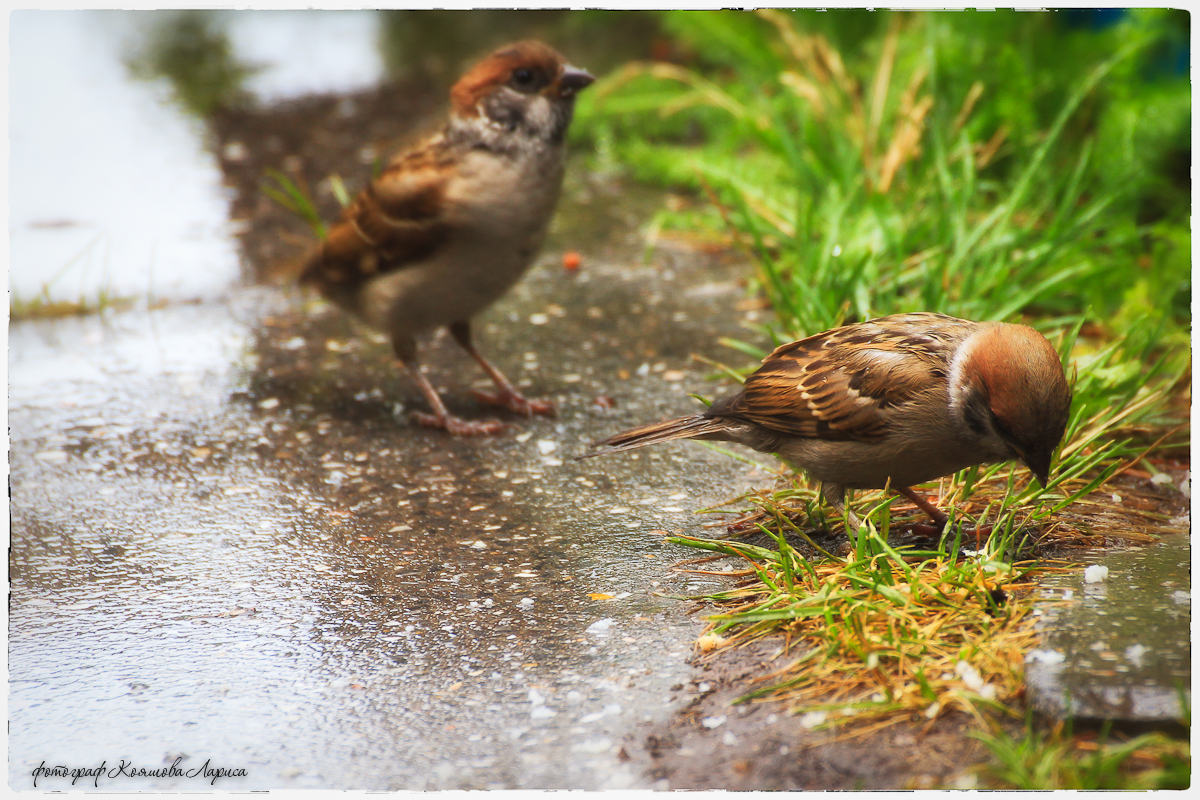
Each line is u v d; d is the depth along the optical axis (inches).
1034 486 309.0
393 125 794.8
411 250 379.9
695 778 212.8
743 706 232.7
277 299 542.9
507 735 231.9
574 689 245.8
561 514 336.8
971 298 417.1
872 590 260.8
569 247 589.0
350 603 291.1
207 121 835.4
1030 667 226.7
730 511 330.3
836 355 284.7
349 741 233.3
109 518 347.3
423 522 336.2
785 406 288.8
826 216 502.0
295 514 345.4
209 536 333.4
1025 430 250.8
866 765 210.7
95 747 234.5
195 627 283.0
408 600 290.7
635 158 679.1
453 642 269.0
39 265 581.0
